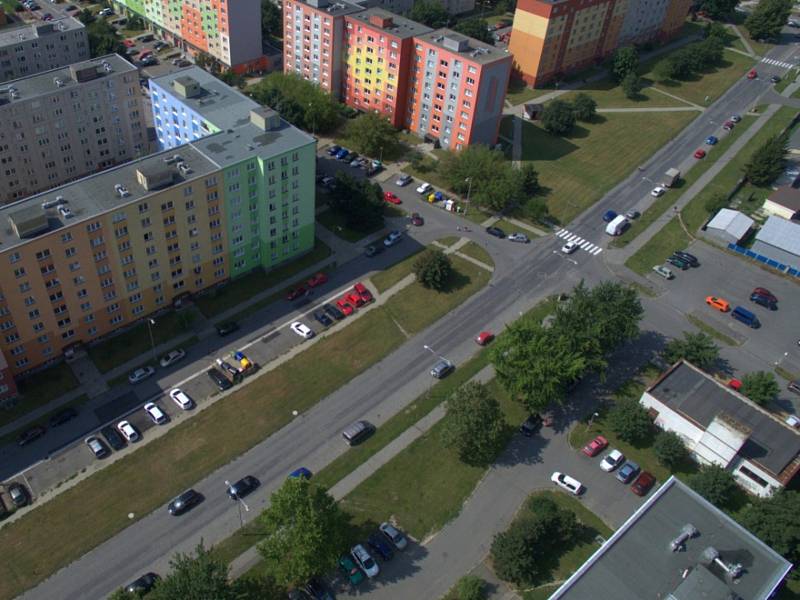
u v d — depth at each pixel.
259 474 96.50
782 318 131.62
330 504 84.19
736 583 71.06
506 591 85.25
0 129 130.38
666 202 162.25
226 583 74.44
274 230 125.12
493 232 145.38
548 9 196.25
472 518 93.25
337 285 128.62
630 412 102.25
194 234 113.75
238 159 113.62
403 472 98.31
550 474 99.75
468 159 154.88
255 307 122.06
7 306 96.44
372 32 168.75
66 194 102.75
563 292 132.38
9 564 84.06
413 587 85.12
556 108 184.25
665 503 77.62
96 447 96.19
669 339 124.25
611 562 72.00
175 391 105.12
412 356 116.50
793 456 98.38
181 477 95.19
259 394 107.31
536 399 102.00
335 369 112.75
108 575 84.00
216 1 186.00
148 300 114.31
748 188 169.75
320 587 82.94
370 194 140.50
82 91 138.62
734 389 111.44
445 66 161.62
